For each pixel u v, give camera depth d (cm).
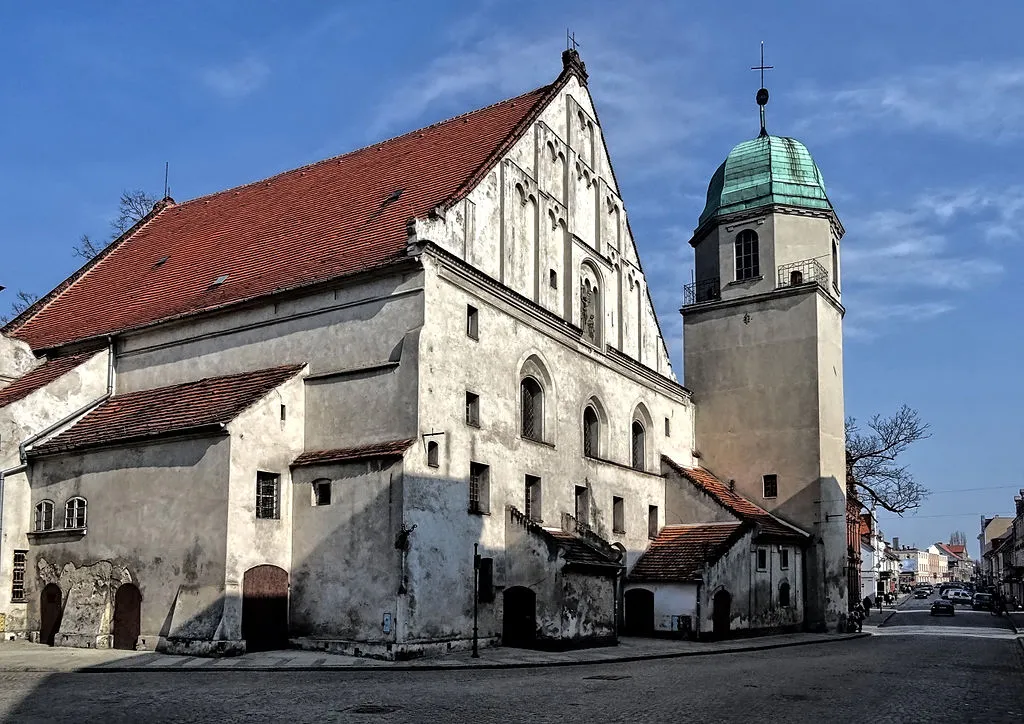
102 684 1986
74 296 4041
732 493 4553
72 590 2941
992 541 17975
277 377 2897
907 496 5891
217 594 2588
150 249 4128
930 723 1597
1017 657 3094
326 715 1580
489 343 3053
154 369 3322
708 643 3519
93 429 3136
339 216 3412
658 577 3744
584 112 3875
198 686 1953
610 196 4059
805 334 4534
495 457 3028
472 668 2412
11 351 3481
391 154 3731
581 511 3594
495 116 3616
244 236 3700
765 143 4916
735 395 4678
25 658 2509
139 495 2845
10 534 3072
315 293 2967
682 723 1545
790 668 2538
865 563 9931
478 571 2773
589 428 3788
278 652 2638
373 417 2772
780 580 4212
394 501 2608
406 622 2550
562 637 2889
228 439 2661
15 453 3117
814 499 4409
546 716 1598
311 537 2755
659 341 4450
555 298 3541
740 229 4794
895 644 3766
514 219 3309
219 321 3180
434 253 2803
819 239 4725
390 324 2803
